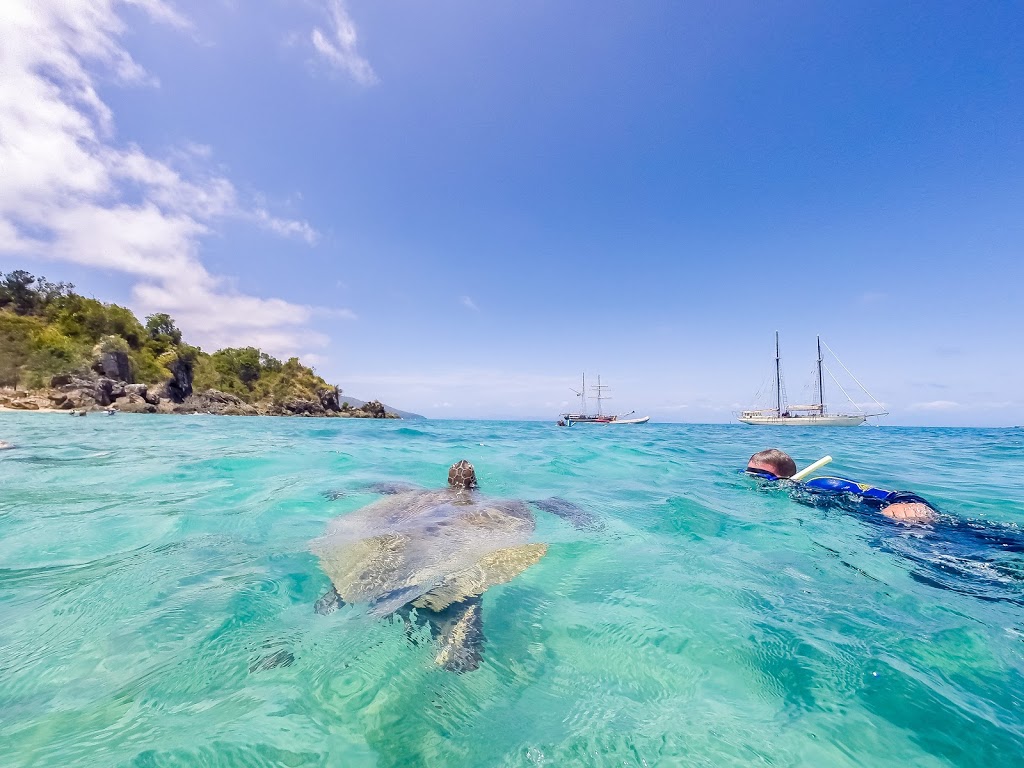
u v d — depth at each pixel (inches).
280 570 129.7
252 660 86.8
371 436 671.8
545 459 399.5
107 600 109.7
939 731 70.7
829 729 71.8
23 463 317.1
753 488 261.4
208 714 71.7
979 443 702.5
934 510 194.4
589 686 83.4
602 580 129.7
